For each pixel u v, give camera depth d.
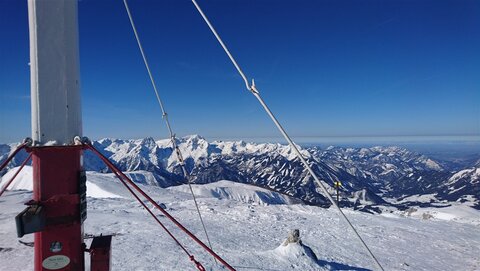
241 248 13.29
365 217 25.94
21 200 21.80
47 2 2.39
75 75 2.51
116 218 16.58
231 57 3.28
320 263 11.95
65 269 2.45
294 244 12.28
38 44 2.38
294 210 26.23
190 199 31.06
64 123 2.44
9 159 2.30
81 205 2.50
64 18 2.44
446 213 84.75
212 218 20.89
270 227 19.30
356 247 16.14
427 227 24.05
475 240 20.69
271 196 108.06
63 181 2.43
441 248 18.06
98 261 2.63
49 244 2.42
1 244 10.27
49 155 2.40
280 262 11.24
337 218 24.05
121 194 36.75
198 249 11.84
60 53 2.42
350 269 12.18
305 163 3.23
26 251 9.65
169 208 23.67
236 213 22.98
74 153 2.48
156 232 13.90
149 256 10.19
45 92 2.40
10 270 8.16
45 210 2.37
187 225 17.42
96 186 40.44
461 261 15.83
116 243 11.54
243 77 3.26
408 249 16.97
